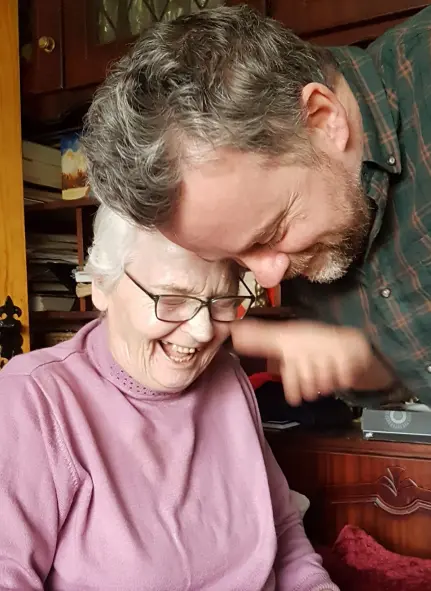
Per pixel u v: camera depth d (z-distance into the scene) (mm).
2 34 1750
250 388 1242
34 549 911
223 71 703
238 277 1014
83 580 949
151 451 1033
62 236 2111
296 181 743
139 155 711
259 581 1062
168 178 708
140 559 955
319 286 1158
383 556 1601
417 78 968
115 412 1034
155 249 941
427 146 967
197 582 1002
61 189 2139
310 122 763
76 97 1919
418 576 1510
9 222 1736
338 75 910
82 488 968
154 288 954
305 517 1809
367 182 941
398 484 1716
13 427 940
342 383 974
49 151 2107
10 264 1731
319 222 783
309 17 1583
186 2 1731
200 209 728
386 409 1745
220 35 735
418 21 999
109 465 997
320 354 966
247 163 706
